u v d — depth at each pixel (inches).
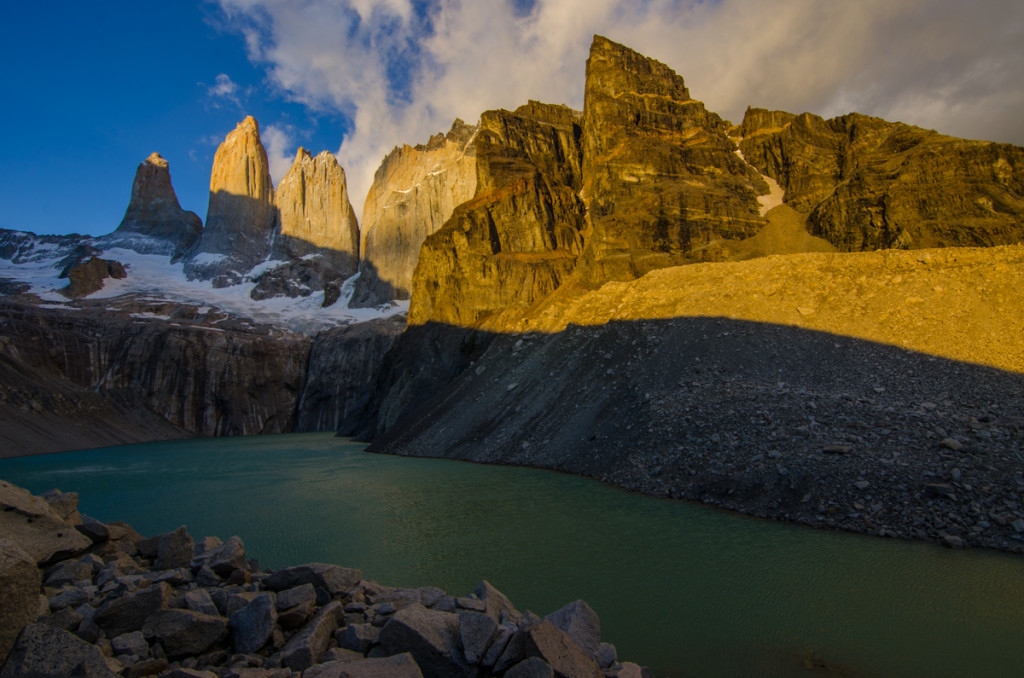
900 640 412.2
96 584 337.7
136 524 915.4
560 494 992.2
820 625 439.8
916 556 576.1
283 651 282.4
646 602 497.7
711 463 920.9
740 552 617.3
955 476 679.1
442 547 704.4
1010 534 586.6
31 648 222.1
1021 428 736.3
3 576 231.6
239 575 372.2
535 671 249.0
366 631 304.0
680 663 392.2
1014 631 417.1
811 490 754.2
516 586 551.2
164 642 278.8
